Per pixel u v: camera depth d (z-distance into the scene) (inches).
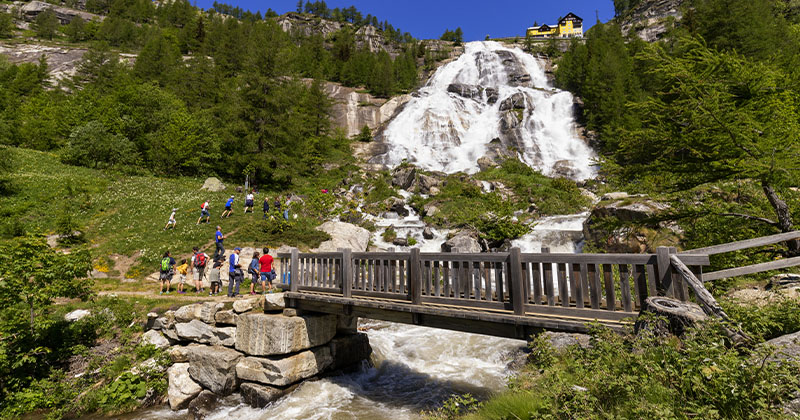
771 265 220.4
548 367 198.8
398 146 2225.6
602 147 1939.0
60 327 471.5
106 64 2659.9
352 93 2903.5
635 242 693.9
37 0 4805.6
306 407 346.0
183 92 2026.3
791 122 370.9
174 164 1523.1
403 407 342.0
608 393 150.5
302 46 3833.7
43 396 381.1
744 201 518.3
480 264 273.3
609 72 2182.6
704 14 1557.6
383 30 5743.1
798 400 125.0
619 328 198.4
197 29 4067.4
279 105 1615.4
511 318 239.8
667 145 425.4
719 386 128.7
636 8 4439.0
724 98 382.9
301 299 410.9
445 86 2930.6
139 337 476.1
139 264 721.6
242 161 1551.4
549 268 239.1
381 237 1094.4
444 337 509.4
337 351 418.9
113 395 375.6
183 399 374.9
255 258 530.3
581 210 1283.2
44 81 2822.3
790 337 177.3
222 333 414.6
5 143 1667.1
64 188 1101.1
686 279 191.5
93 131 1480.1
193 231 858.1
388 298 332.2
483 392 356.8
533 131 2183.8
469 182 1535.4
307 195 1456.7
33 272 437.1
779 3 1587.1
